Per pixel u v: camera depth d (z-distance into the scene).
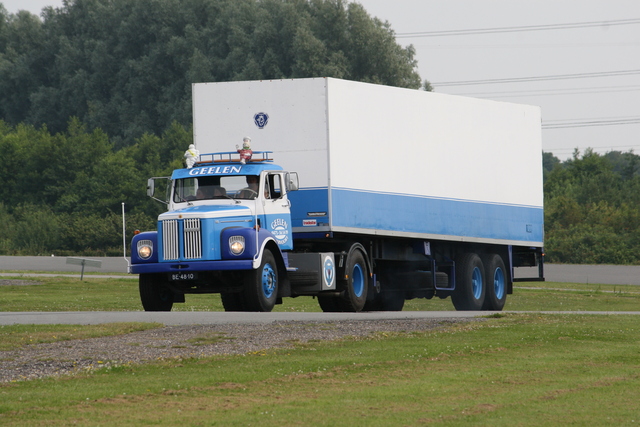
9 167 197.50
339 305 47.50
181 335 31.27
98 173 192.50
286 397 21.91
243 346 29.28
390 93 49.31
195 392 22.36
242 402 21.28
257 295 41.12
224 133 46.88
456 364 27.28
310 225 45.22
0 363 26.14
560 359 28.92
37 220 177.38
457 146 54.00
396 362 27.11
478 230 55.44
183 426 18.84
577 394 22.95
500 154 57.31
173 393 22.19
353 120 46.81
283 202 44.34
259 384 23.45
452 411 20.58
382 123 48.69
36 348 28.52
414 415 20.08
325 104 45.28
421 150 51.34
